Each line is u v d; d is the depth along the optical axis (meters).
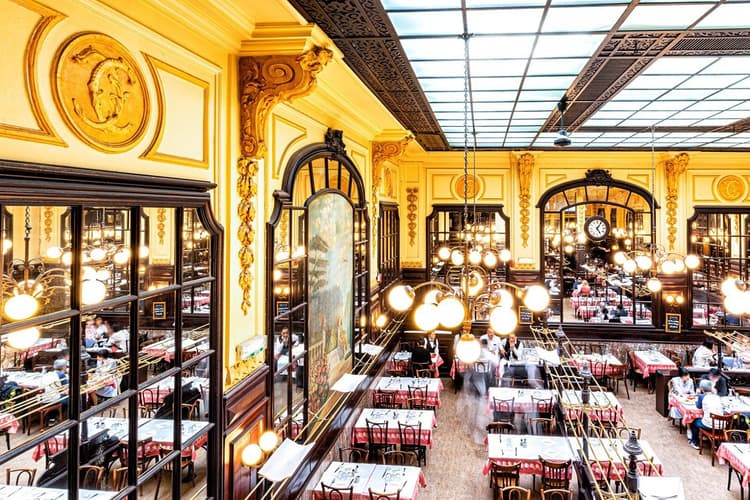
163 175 3.35
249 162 4.34
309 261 6.20
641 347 12.96
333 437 7.22
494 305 4.20
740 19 4.57
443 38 5.13
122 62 2.94
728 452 7.52
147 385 3.13
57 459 2.68
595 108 8.24
